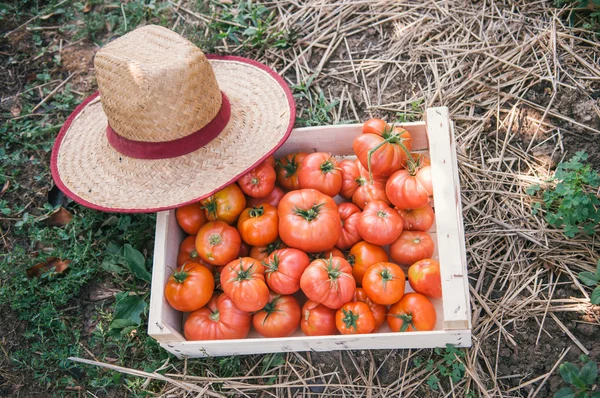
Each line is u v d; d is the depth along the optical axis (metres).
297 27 1.47
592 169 1.26
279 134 1.15
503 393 1.13
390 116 1.37
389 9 1.46
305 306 1.12
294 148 1.25
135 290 1.24
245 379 1.18
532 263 1.21
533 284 1.20
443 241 1.02
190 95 1.06
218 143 1.12
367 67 1.42
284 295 1.12
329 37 1.46
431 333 1.05
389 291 1.07
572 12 1.39
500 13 1.42
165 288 1.12
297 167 1.22
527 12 1.41
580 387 1.05
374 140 1.14
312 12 1.49
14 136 1.39
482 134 1.33
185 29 1.48
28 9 1.55
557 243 1.21
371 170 1.15
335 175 1.16
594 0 1.33
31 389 1.20
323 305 1.11
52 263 1.28
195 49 1.07
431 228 1.20
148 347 1.20
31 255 1.30
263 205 1.17
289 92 1.19
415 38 1.43
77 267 1.27
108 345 1.22
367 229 1.11
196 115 1.08
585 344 1.14
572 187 1.15
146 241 1.29
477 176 1.29
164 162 1.11
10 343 1.23
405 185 1.10
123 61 1.05
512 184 1.27
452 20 1.43
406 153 1.13
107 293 1.27
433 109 1.10
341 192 1.21
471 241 1.24
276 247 1.16
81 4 1.54
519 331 1.17
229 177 1.10
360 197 1.18
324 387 1.16
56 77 1.48
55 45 1.51
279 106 1.18
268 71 1.22
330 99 1.40
